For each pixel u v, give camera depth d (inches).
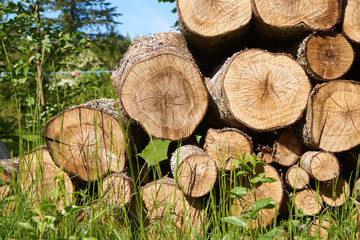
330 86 88.7
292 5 88.6
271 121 86.4
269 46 104.3
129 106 84.3
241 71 85.7
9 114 200.2
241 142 85.3
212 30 90.2
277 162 90.9
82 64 494.9
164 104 85.6
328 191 91.7
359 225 74.5
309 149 94.3
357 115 89.9
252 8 89.1
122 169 83.6
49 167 88.0
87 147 84.0
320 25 88.8
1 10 165.0
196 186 81.2
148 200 85.9
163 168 113.1
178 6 90.7
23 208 62.2
